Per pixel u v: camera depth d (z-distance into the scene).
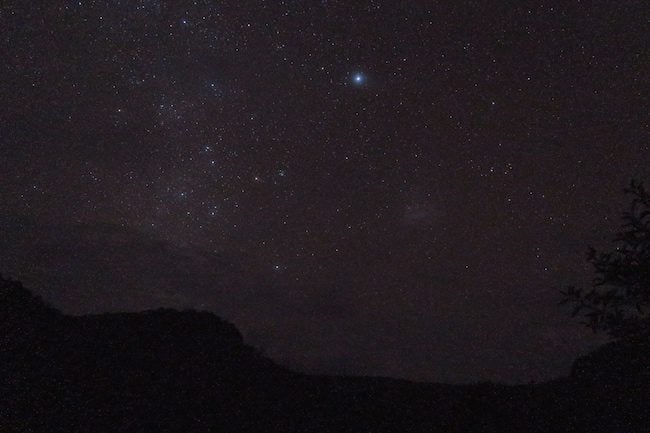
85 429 3.38
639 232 2.98
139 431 3.48
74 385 3.74
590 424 3.86
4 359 3.81
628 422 3.83
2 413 3.34
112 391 3.79
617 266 2.99
